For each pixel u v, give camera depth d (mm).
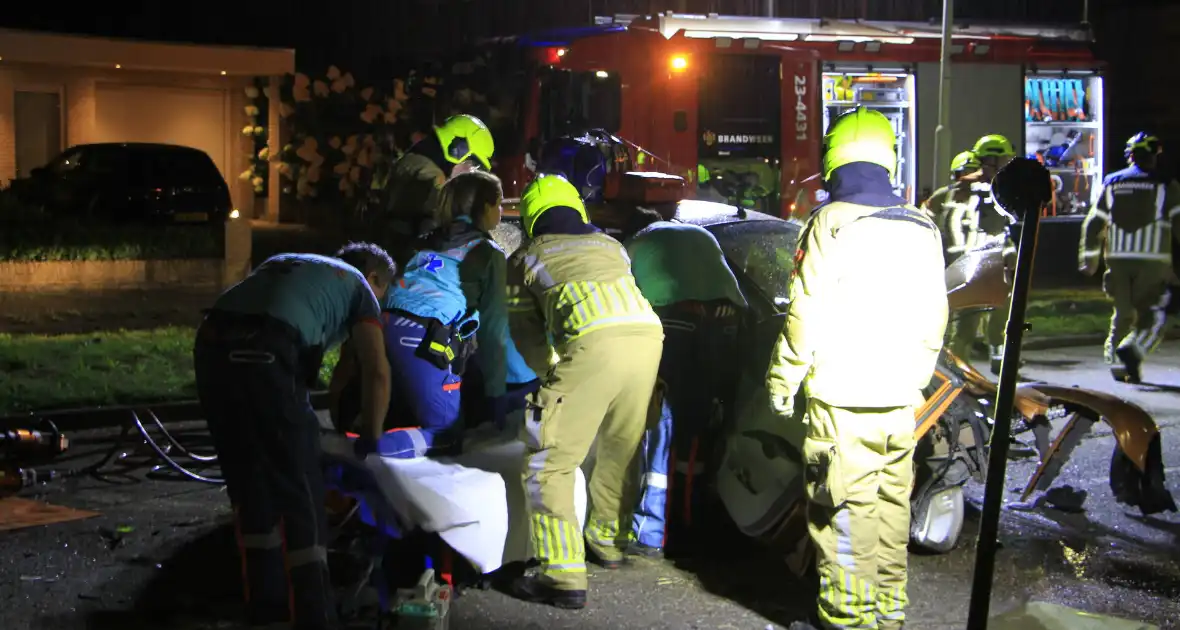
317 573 4629
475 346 5809
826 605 4754
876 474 4664
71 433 8430
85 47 23219
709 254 5898
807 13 24375
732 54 15617
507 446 5703
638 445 5500
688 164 15430
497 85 16375
